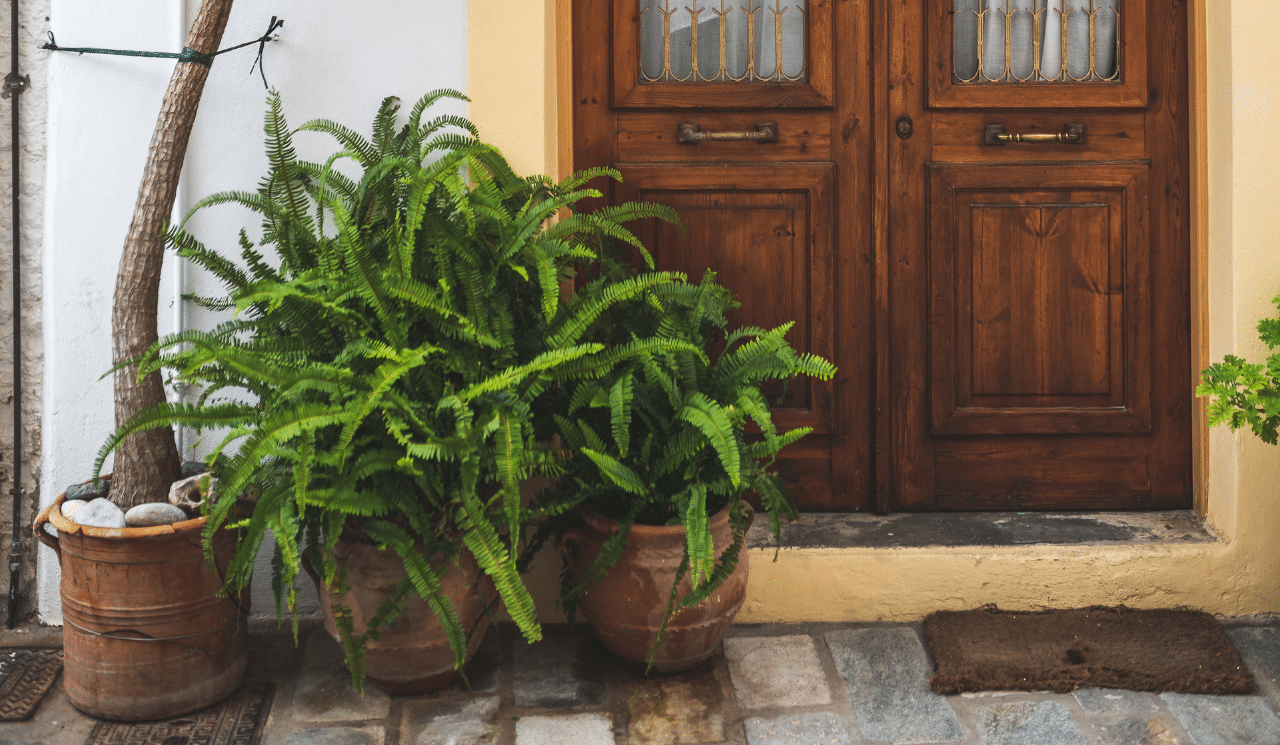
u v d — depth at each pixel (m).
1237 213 2.88
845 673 2.71
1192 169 3.11
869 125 3.15
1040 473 3.24
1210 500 3.08
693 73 3.14
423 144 2.86
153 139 2.55
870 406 3.23
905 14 3.12
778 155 3.17
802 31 3.14
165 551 2.42
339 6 2.86
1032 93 3.12
